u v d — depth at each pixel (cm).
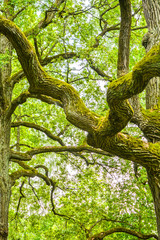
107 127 444
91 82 1281
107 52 1167
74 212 1312
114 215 1249
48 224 1565
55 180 1429
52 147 1104
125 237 1312
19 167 1509
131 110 413
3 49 1071
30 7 998
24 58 481
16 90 1441
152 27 634
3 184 964
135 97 565
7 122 1017
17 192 1476
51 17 1069
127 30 554
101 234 1012
